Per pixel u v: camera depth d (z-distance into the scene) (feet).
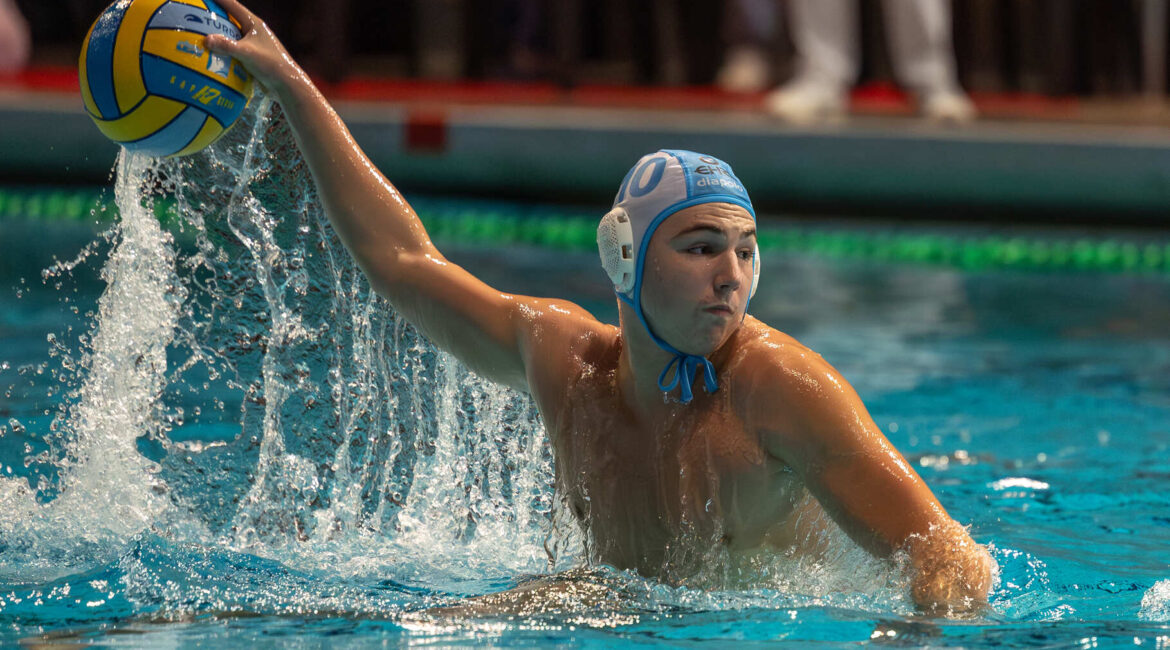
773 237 105.81
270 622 25.23
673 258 24.68
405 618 25.38
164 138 29.53
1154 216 106.22
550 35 144.87
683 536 25.91
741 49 147.43
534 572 29.86
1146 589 28.96
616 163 109.60
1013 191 106.83
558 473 28.32
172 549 30.35
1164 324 72.28
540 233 104.47
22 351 55.31
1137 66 143.43
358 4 161.17
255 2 140.05
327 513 32.89
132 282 33.12
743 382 25.35
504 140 109.91
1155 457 44.32
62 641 23.93
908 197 108.47
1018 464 43.47
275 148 32.30
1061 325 71.97
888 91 140.56
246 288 34.12
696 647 23.30
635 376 26.50
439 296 29.43
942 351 64.13
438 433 32.81
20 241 87.35
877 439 24.22
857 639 23.53
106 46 29.22
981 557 24.59
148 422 34.06
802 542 26.13
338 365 33.45
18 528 31.53
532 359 28.43
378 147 110.93
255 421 37.06
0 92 115.65
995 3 156.04
